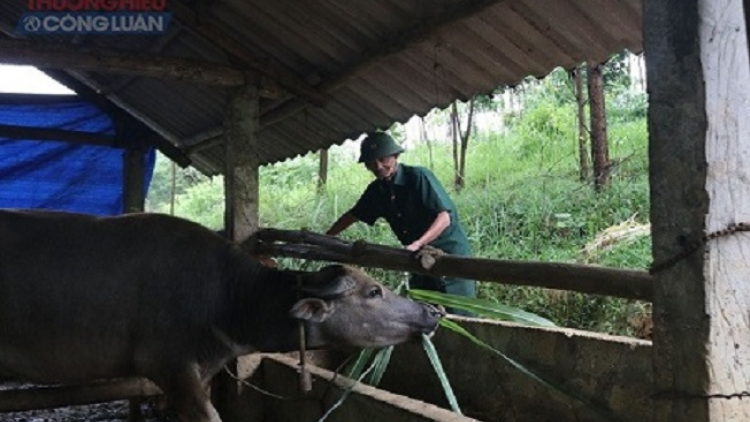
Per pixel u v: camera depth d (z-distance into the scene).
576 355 4.18
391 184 5.47
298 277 4.31
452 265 4.06
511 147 12.32
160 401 4.88
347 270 4.24
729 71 2.34
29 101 7.71
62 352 4.15
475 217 8.64
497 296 6.84
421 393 5.12
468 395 4.81
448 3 4.82
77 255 4.15
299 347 4.32
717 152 2.33
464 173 11.04
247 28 6.00
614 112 12.82
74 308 4.10
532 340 4.43
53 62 5.37
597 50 4.92
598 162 8.80
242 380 4.98
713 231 2.32
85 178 8.73
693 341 2.37
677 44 2.37
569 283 3.21
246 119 6.05
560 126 11.91
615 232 7.08
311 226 9.88
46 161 8.52
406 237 5.59
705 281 2.33
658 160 2.45
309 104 6.45
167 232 4.31
